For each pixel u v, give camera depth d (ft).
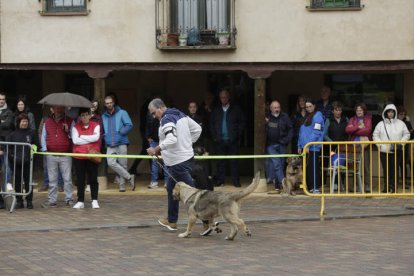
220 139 70.08
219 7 70.08
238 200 44.11
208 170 70.44
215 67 69.67
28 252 40.63
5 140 59.41
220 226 49.55
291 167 64.28
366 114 66.39
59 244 42.98
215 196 44.29
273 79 80.64
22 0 70.90
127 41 70.23
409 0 67.77
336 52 68.64
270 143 67.72
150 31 70.08
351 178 63.21
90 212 55.06
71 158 58.39
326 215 53.26
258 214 54.19
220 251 41.06
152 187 70.23
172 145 45.52
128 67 70.44
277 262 38.29
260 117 68.59
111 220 51.26
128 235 46.09
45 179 67.87
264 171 68.18
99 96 70.64
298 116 69.56
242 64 69.46
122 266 37.32
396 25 67.97
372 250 41.29
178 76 82.17
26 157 55.83
